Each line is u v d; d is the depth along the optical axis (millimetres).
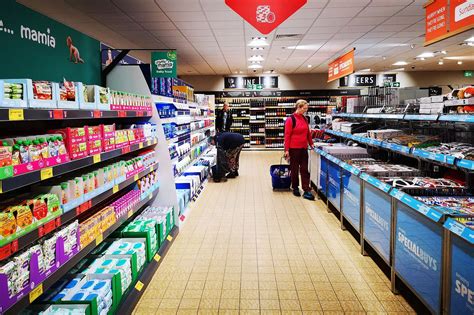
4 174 1771
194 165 8273
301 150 6797
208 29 7902
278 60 12594
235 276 3570
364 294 3182
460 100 3469
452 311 2209
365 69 15781
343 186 4828
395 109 5336
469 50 11148
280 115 16844
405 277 2896
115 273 2736
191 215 5746
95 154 2854
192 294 3221
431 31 4246
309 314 2883
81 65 3998
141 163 4031
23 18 3002
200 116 9539
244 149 17016
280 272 3648
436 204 2627
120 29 7867
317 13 6777
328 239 4586
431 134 4484
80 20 7117
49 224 2156
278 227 5105
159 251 3936
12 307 1763
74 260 2434
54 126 3365
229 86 16969
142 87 4496
